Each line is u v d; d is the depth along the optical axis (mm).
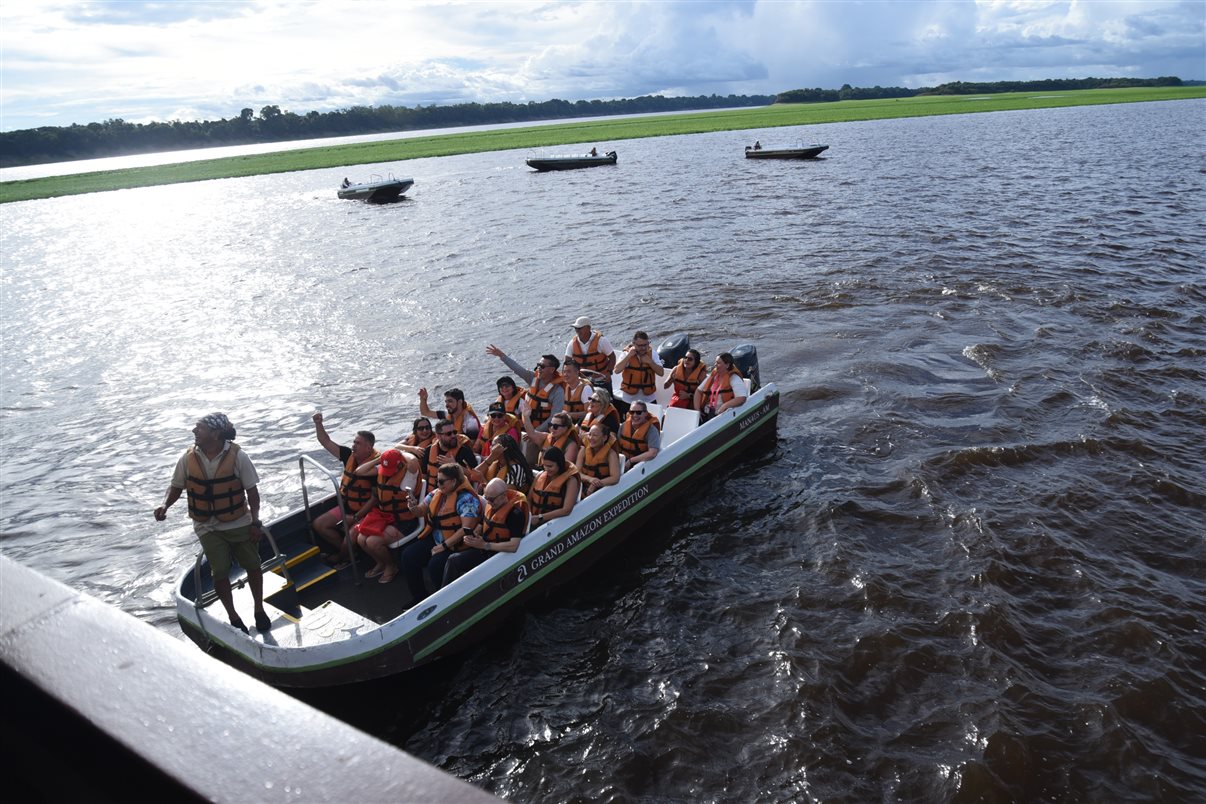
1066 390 12500
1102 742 6125
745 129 84250
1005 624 7395
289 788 1124
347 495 8258
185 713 1285
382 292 21922
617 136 79812
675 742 6387
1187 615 7457
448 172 55750
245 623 7266
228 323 19859
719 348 15781
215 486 6531
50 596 1584
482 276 23047
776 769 6074
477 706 6949
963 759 6016
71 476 12250
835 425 11961
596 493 8711
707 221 29484
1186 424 11258
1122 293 17531
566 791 6027
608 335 17031
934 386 13156
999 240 23578
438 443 8891
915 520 9312
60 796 1405
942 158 47438
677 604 8148
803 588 8188
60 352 18438
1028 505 9398
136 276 26281
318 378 15742
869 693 6762
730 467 10898
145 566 9727
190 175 61719
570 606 8219
